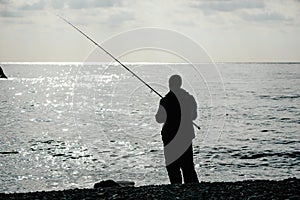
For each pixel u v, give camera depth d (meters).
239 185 7.14
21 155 20.72
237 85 92.94
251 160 19.39
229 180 15.49
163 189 6.96
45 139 26.30
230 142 25.03
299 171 17.06
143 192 6.77
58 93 79.94
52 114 42.81
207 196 6.44
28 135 27.98
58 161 19.27
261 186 7.05
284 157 20.08
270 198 6.30
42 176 16.19
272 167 17.84
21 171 17.00
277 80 117.81
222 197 6.37
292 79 125.06
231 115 40.28
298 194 6.51
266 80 117.44
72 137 27.16
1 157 20.14
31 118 39.06
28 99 64.19
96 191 6.98
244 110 45.06
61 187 14.48
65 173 16.73
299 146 23.42
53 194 6.84
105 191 6.94
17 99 63.72
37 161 19.23
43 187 14.49
